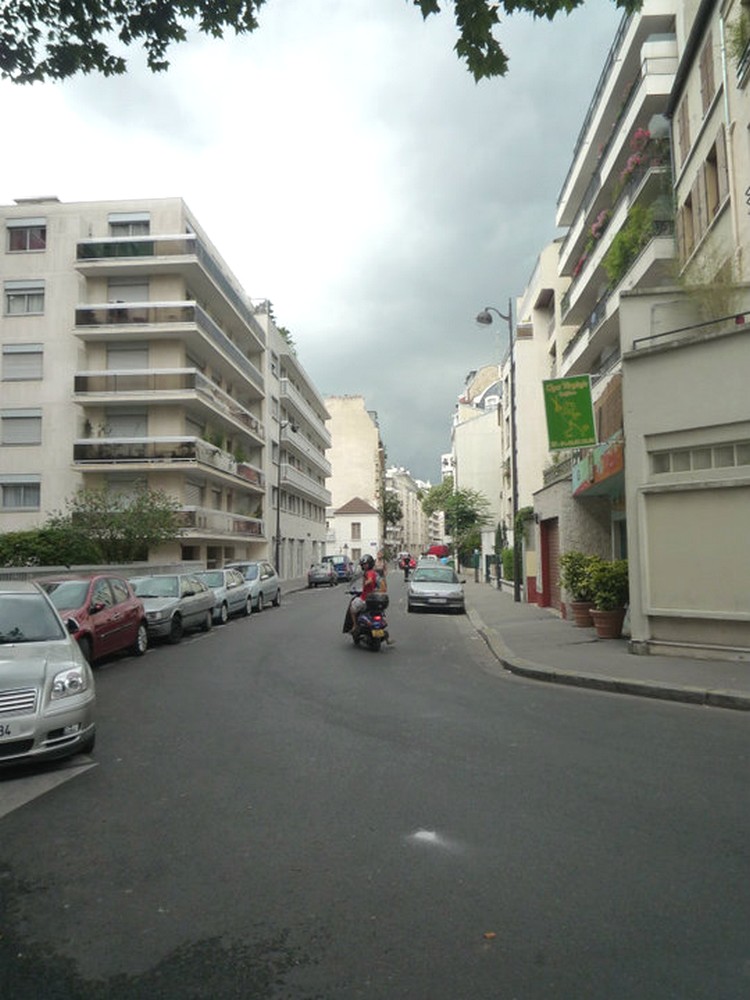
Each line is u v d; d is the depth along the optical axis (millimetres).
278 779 5750
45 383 34188
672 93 17375
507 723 7621
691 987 2906
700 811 4891
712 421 10594
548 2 6055
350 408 93188
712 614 10555
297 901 3686
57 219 34750
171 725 7766
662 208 18625
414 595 24047
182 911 3607
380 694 9352
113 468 33250
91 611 12164
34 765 6336
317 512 70312
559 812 4906
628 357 11609
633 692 9188
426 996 2871
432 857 4199
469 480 64500
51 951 3254
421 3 6090
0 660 6422
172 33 7316
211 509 37406
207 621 18297
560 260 30844
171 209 34875
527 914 3510
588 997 2848
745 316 11367
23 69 7449
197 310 33562
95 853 4367
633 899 3648
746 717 7789
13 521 33906
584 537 19156
